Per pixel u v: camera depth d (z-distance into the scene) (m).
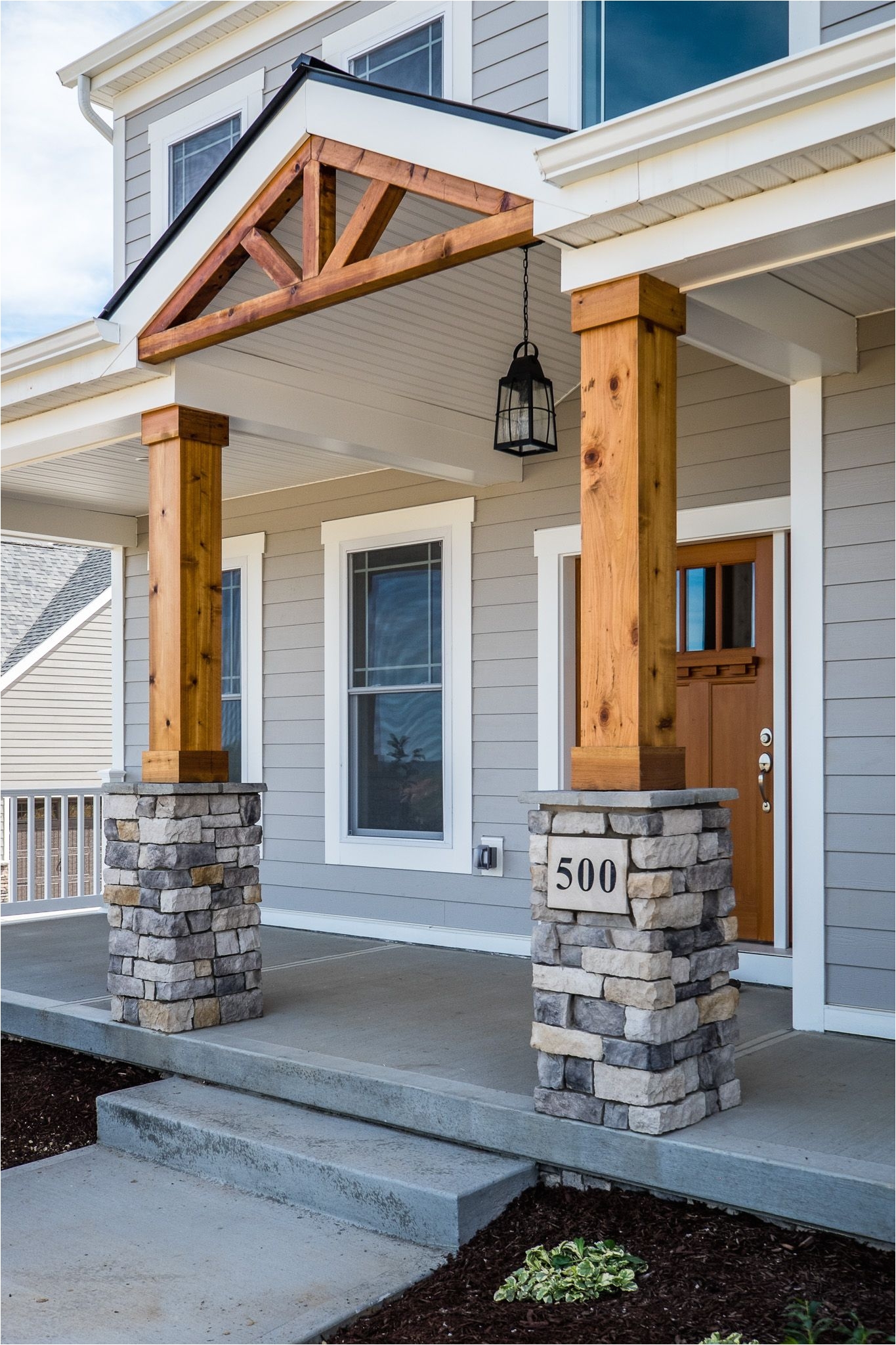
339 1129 4.29
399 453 6.33
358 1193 3.83
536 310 6.06
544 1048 3.81
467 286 5.66
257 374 5.72
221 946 5.29
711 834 3.88
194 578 5.46
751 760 6.13
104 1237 3.81
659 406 3.89
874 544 4.86
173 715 5.35
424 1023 5.21
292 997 5.83
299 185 4.90
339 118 4.67
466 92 6.61
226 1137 4.25
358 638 7.98
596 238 3.89
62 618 18.78
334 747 8.04
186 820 5.20
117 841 5.41
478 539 7.25
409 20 6.96
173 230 5.30
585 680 3.88
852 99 3.19
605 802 3.67
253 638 8.61
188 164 8.48
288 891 8.33
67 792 9.91
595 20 6.13
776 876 5.99
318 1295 3.36
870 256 4.17
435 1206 3.61
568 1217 3.57
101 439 6.11
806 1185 3.24
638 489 3.78
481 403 6.71
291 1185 4.04
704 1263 3.17
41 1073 5.48
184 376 5.45
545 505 6.92
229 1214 3.97
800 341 4.53
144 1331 3.19
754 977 5.91
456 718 7.30
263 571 8.60
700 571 6.34
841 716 4.93
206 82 8.31
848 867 4.89
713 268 3.79
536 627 6.93
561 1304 3.08
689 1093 3.69
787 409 5.85
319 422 5.95
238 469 7.80
